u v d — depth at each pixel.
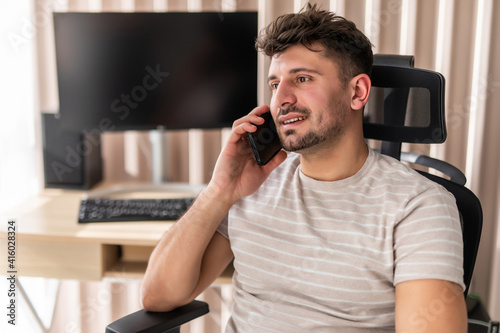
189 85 1.94
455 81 2.07
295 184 1.27
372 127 1.35
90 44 1.90
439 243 1.09
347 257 1.17
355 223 1.18
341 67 1.19
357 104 1.21
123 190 2.02
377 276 1.15
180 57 1.92
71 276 1.69
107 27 1.89
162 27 1.90
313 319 1.21
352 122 1.22
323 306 1.20
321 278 1.19
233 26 1.91
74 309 2.35
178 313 1.27
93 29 1.89
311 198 1.24
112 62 1.92
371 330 1.19
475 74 2.06
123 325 1.20
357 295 1.17
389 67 1.31
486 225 2.13
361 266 1.16
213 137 2.21
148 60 1.92
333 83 1.19
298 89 1.19
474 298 1.88
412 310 1.07
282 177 1.32
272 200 1.28
